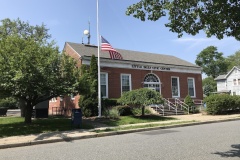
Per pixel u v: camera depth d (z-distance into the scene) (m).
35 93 15.45
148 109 25.09
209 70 80.12
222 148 8.66
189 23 7.87
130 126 16.11
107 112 20.41
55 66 15.98
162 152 8.27
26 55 14.41
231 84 61.34
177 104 29.05
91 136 13.16
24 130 14.66
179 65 31.86
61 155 8.48
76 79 16.64
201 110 28.02
